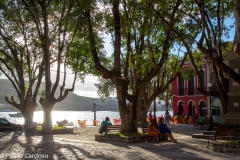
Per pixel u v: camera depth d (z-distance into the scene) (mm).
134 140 15289
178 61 23359
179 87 43281
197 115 34906
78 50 19219
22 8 23094
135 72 17344
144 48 18969
